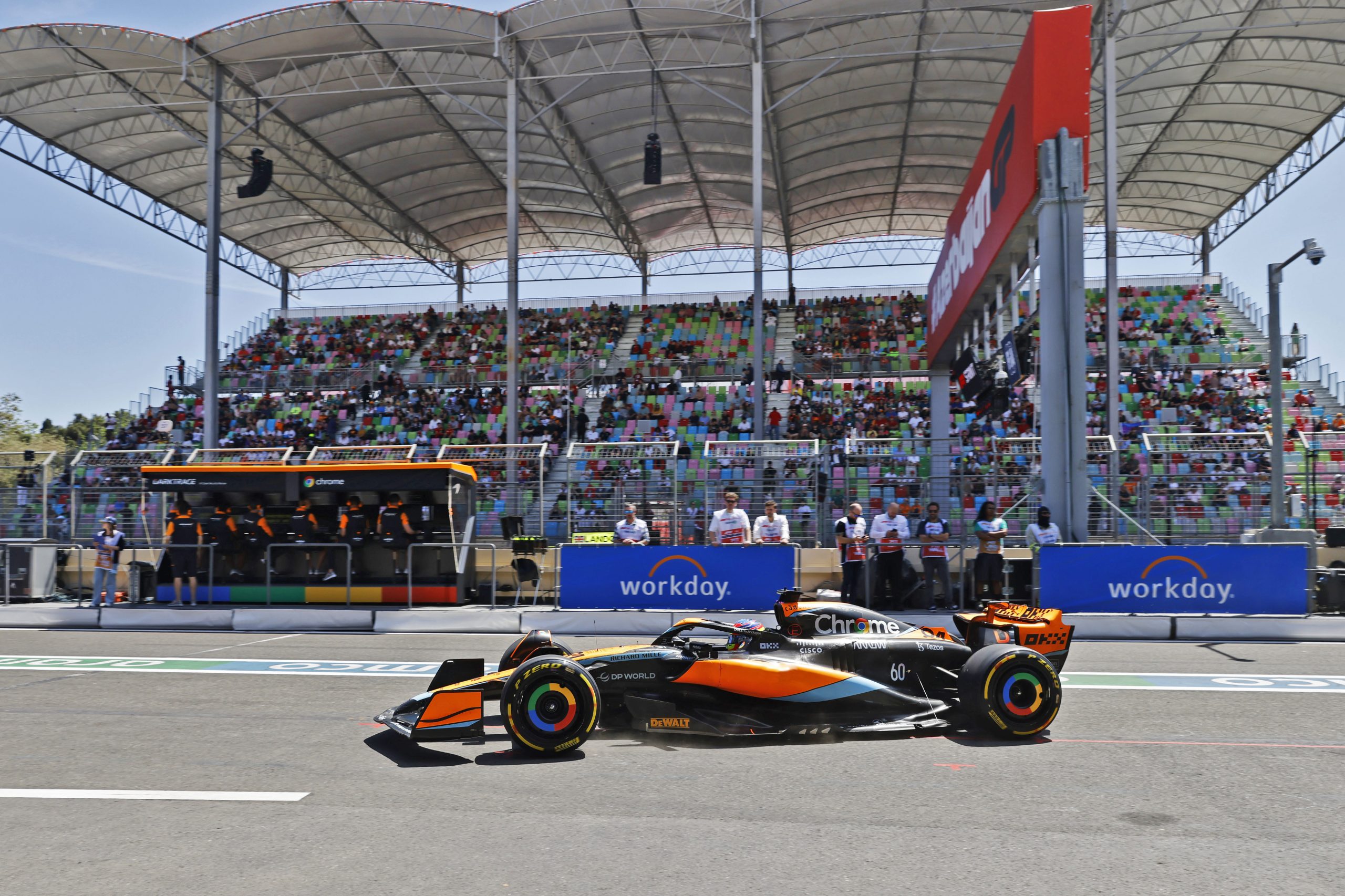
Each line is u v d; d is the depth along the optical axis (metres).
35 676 11.24
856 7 27.62
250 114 33.88
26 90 31.33
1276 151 37.81
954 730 7.96
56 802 5.94
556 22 28.12
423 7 27.70
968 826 5.40
